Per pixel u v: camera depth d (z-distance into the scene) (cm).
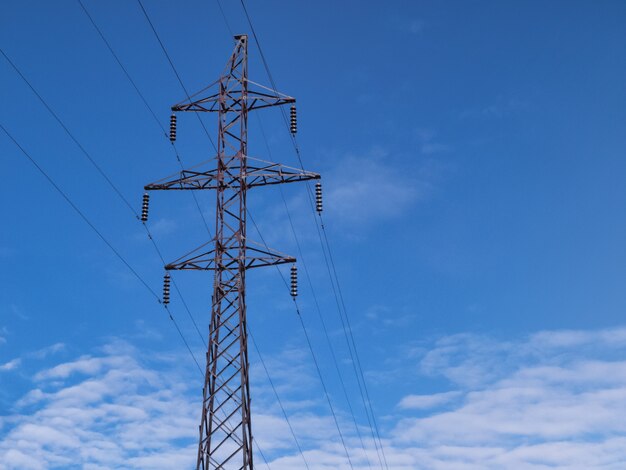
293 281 6106
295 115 6306
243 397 5259
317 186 6156
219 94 6241
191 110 6291
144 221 5956
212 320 5541
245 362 5397
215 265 5725
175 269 5812
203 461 5156
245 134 6122
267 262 5734
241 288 5641
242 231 5816
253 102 6256
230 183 5981
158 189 6050
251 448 5206
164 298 5850
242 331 5484
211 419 5244
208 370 5375
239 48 6412
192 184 6031
